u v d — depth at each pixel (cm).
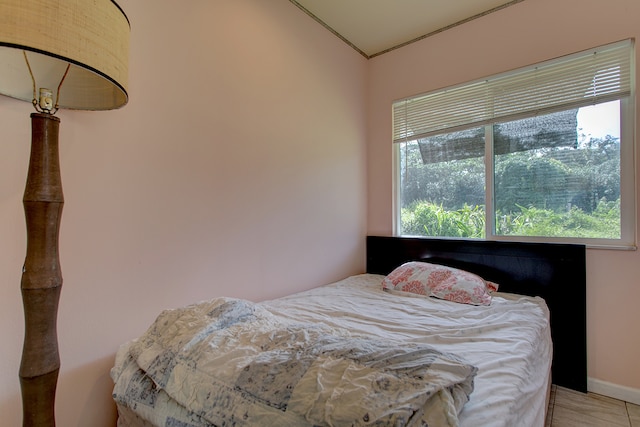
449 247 239
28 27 66
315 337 94
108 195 125
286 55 207
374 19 234
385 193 281
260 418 72
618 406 174
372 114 289
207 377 87
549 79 207
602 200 192
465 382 73
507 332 136
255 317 115
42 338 77
